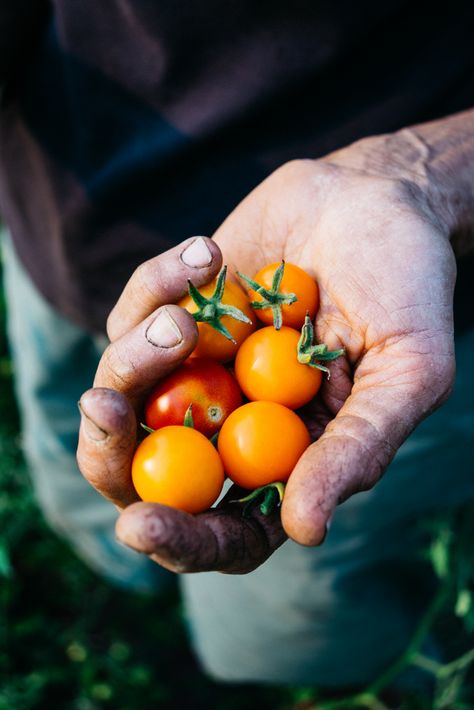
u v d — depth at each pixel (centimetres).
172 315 27
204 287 29
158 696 54
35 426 48
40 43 35
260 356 29
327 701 55
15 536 58
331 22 31
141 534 24
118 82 34
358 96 33
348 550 42
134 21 32
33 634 55
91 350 44
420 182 31
